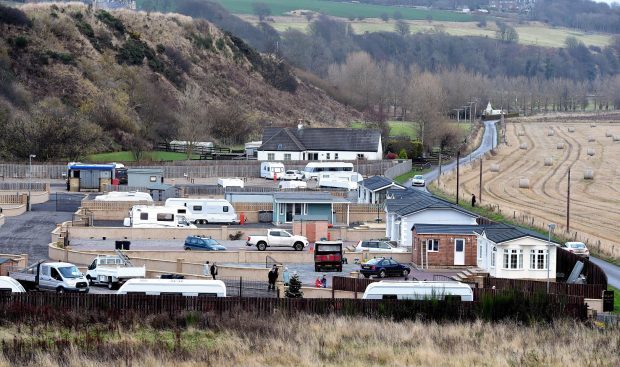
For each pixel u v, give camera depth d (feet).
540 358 514.68
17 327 562.25
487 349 534.37
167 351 511.81
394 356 513.45
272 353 512.22
